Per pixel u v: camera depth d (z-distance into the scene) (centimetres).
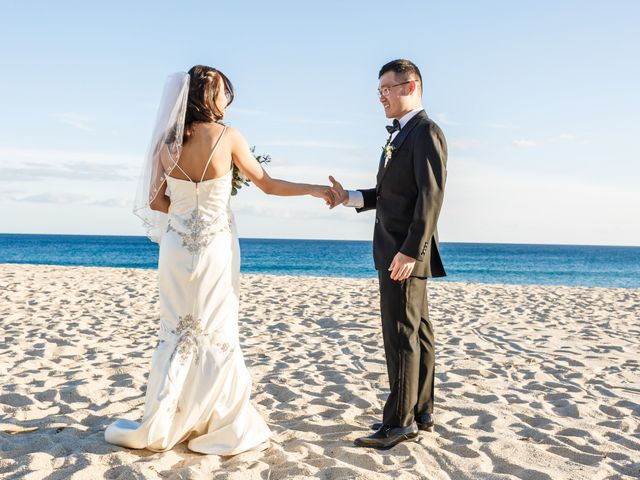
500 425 395
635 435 385
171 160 323
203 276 323
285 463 311
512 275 4616
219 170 327
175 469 299
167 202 345
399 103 349
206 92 329
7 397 442
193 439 328
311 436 365
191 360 323
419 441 352
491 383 521
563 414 432
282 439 359
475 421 408
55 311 922
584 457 340
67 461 306
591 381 536
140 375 523
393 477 295
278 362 595
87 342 685
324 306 1048
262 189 359
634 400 474
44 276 1499
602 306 1156
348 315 939
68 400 446
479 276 4378
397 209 349
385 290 348
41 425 378
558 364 604
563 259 8131
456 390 489
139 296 1147
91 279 1462
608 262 7456
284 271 4706
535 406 447
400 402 346
